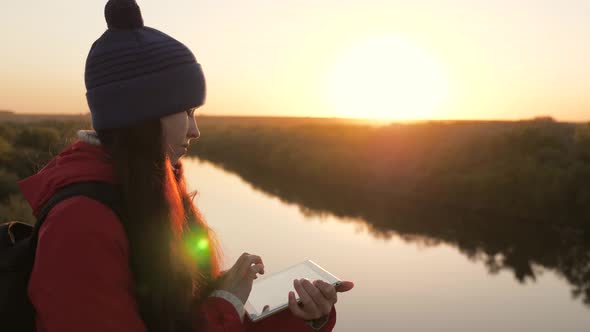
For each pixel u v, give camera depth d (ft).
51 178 2.08
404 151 111.96
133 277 2.12
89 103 2.25
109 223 1.95
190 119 2.55
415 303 47.70
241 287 2.92
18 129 99.30
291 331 3.23
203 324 2.43
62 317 1.76
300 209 83.25
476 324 43.29
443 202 86.02
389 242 65.21
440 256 59.82
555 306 46.52
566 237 64.39
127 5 2.26
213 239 3.35
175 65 2.28
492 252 60.64
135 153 2.19
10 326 2.00
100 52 2.21
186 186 3.18
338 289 3.37
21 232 2.40
